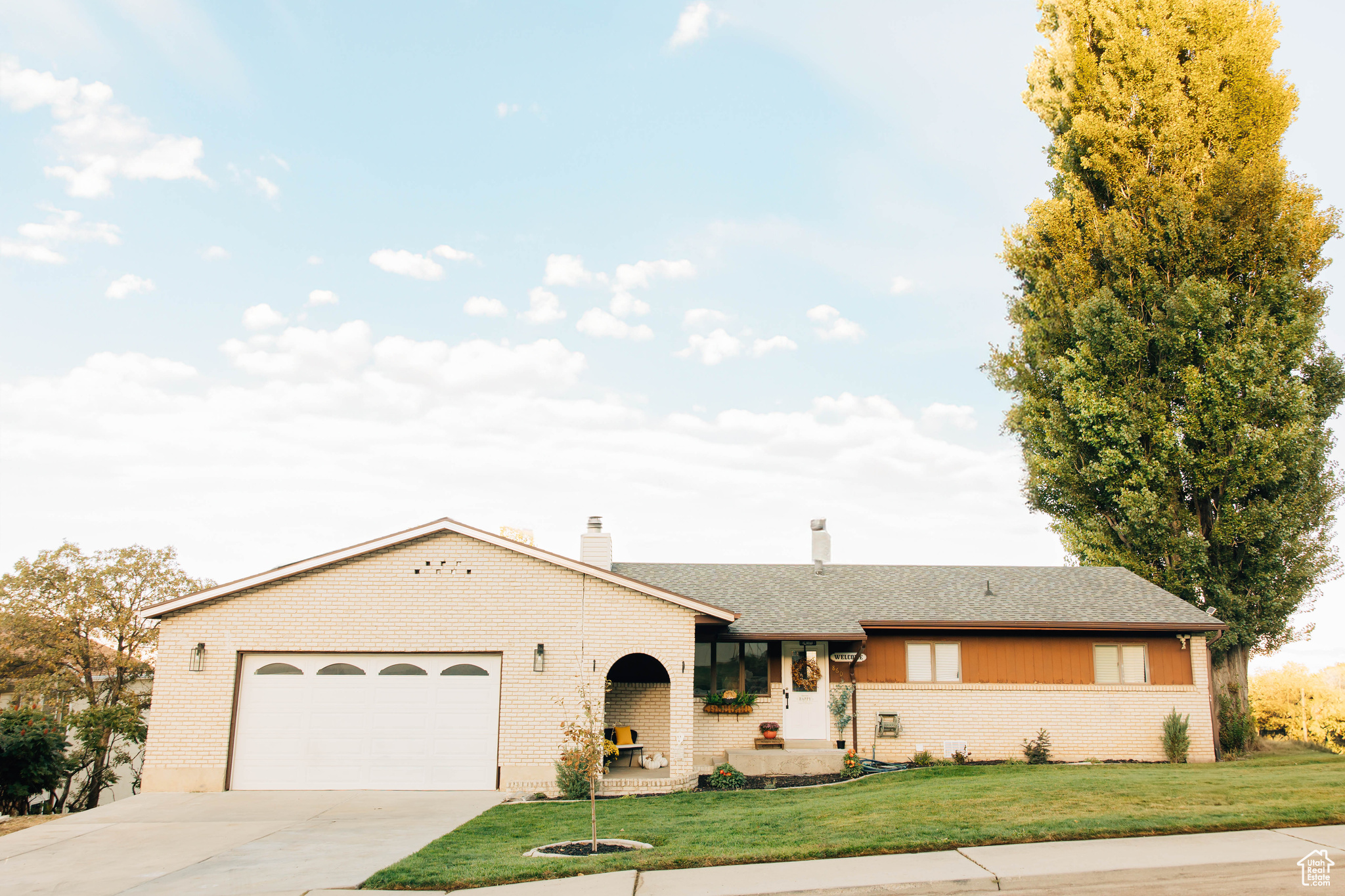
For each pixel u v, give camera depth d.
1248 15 25.33
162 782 16.47
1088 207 26.62
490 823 13.20
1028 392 27.48
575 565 17.39
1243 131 25.02
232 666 16.94
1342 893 8.19
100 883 10.10
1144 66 25.75
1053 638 20.31
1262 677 30.44
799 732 19.75
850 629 19.50
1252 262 24.14
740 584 22.94
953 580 23.28
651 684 19.64
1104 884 8.66
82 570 27.38
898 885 8.62
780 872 9.42
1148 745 19.55
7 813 16.19
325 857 11.14
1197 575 23.45
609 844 11.18
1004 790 13.36
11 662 26.12
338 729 16.91
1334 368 23.95
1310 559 23.41
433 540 17.58
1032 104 29.27
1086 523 25.27
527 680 17.08
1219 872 8.79
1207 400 23.25
